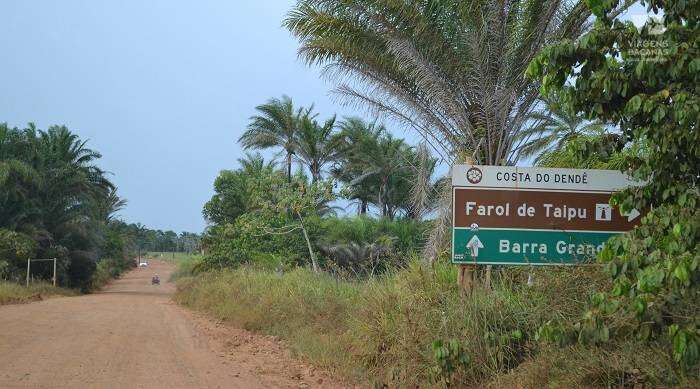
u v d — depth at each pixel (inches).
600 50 194.2
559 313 279.4
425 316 332.2
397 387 316.5
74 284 1979.6
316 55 544.1
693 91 183.9
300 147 1437.0
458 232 329.1
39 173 1684.3
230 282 953.5
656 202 201.5
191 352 470.9
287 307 589.0
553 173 331.3
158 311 948.6
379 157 1374.3
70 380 343.3
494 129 491.5
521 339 291.1
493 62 484.1
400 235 942.4
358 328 390.3
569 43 196.2
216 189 1728.6
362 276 580.4
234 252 1256.2
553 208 330.0
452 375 288.0
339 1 501.4
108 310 924.0
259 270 992.2
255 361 434.9
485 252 327.9
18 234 1589.6
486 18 468.4
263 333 591.8
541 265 323.0
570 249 327.3
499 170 331.3
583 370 237.9
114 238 3282.5
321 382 358.3
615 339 242.1
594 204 330.0
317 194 868.0
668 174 193.8
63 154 1828.2
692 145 179.9
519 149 526.0
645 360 227.8
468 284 336.8
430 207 538.9
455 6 466.3
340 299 515.8
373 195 1492.4
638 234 188.5
